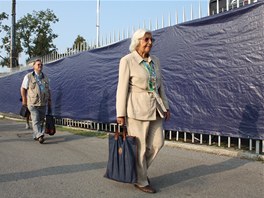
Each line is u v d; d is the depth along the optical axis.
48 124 8.73
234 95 6.16
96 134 9.72
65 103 11.95
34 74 8.63
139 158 4.39
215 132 6.49
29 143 8.45
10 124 13.72
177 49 7.24
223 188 4.46
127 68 4.38
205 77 6.67
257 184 4.58
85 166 5.83
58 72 12.43
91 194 4.36
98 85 10.09
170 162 5.89
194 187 4.54
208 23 6.64
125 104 4.38
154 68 4.53
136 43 4.46
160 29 7.68
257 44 5.83
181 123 7.15
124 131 4.47
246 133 5.97
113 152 4.42
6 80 17.98
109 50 9.65
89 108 10.55
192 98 6.92
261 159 5.73
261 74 5.77
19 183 4.88
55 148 7.66
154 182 4.80
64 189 4.57
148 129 4.43
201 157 6.20
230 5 6.68
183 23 7.13
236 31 6.15
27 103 8.60
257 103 5.81
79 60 11.11
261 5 5.79
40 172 5.47
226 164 5.64
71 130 10.84
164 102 4.65
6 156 6.77
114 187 4.62
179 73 7.18
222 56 6.38
